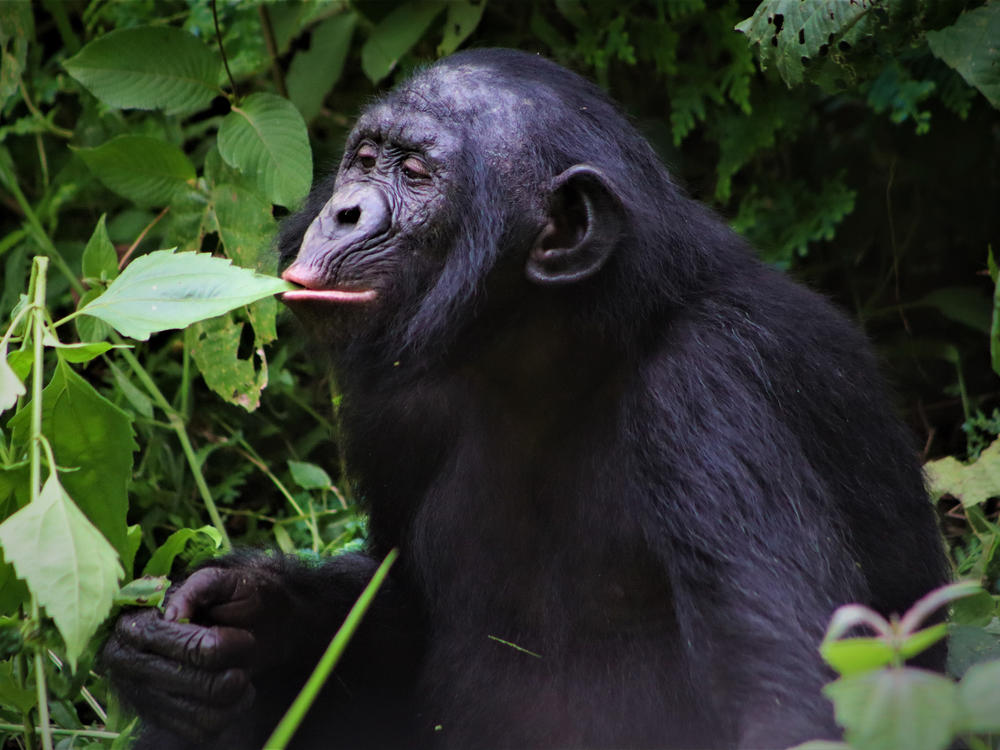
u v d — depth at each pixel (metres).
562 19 14.63
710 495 7.58
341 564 9.45
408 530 9.39
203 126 13.93
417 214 8.45
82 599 6.77
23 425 8.19
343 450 9.47
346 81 15.02
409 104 8.75
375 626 9.35
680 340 8.16
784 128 14.12
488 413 8.64
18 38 13.19
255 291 7.69
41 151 14.35
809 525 7.58
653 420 7.96
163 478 12.72
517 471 8.56
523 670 8.46
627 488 8.12
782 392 8.09
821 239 14.86
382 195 8.55
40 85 14.62
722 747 7.96
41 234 13.43
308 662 9.10
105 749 9.20
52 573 6.80
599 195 8.20
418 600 9.48
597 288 8.20
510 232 8.30
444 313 8.30
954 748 7.43
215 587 8.45
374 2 13.42
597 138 8.63
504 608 8.55
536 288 8.32
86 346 8.03
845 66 9.97
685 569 7.53
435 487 8.97
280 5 13.65
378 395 8.81
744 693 6.96
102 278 10.47
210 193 11.45
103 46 11.16
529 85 8.73
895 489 8.62
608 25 13.80
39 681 7.89
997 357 9.63
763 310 8.40
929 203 14.80
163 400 12.13
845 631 7.21
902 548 8.50
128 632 8.17
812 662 6.94
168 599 8.34
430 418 8.97
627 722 8.21
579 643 8.34
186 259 7.91
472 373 8.60
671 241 8.46
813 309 8.78
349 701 9.34
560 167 8.42
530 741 8.40
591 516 8.30
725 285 8.52
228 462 13.20
